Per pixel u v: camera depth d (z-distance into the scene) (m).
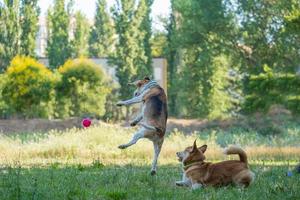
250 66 44.78
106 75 42.38
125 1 47.09
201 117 46.22
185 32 45.75
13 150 18.73
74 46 55.31
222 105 46.22
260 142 23.16
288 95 30.39
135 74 46.22
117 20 47.28
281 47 40.78
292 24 29.17
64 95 36.59
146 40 48.97
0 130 30.28
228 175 9.93
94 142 19.83
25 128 31.56
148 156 18.83
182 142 20.56
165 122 12.20
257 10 43.22
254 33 43.34
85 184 10.51
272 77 30.75
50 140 19.89
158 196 9.28
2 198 8.77
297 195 9.38
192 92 46.72
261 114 34.12
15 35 48.34
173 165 15.80
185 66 47.69
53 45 52.44
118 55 46.47
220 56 46.22
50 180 10.95
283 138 25.38
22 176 11.55
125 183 10.62
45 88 35.12
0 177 11.27
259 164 15.92
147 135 11.98
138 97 12.22
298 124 32.09
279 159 18.56
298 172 12.84
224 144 22.86
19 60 35.16
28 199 8.78
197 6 44.34
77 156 18.52
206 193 9.45
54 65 52.12
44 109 35.22
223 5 44.06
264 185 10.34
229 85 47.12
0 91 35.47
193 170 10.10
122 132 21.34
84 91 36.97
